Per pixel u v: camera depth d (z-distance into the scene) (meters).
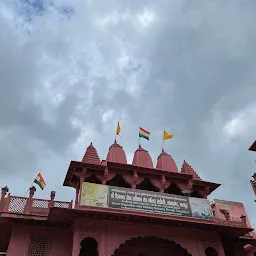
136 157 22.67
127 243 18.47
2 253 18.78
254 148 20.34
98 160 19.42
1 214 16.69
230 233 19.59
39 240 17.33
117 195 17.44
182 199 18.77
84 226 16.19
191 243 17.78
